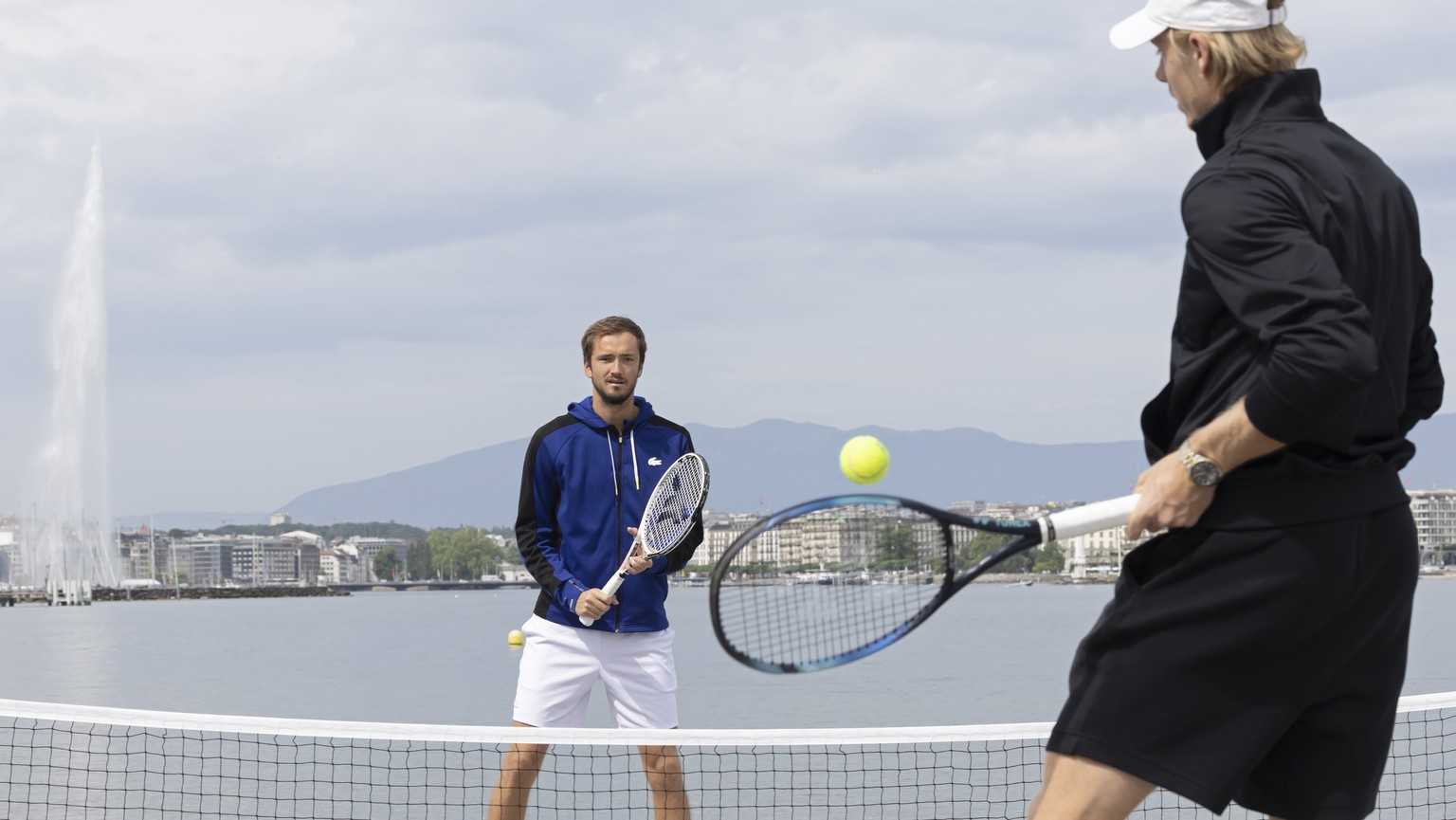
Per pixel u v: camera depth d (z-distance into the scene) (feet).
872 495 10.91
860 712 72.59
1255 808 10.48
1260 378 8.99
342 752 45.80
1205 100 10.11
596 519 20.38
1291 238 9.02
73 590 465.88
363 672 125.80
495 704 89.81
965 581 10.82
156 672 128.16
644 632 20.25
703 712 73.82
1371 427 9.68
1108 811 9.77
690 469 20.34
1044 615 290.35
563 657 20.17
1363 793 10.13
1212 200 9.40
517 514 20.65
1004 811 34.55
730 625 11.03
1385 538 9.65
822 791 37.65
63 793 35.42
